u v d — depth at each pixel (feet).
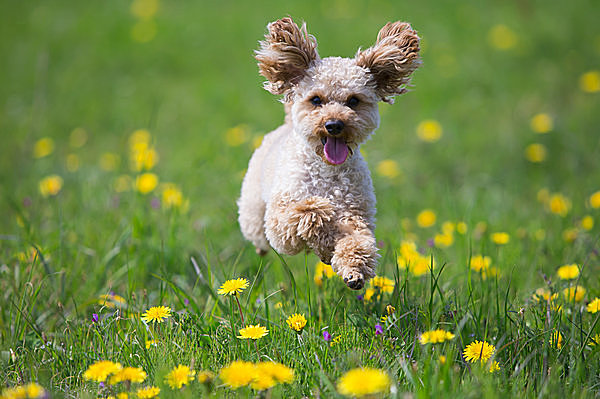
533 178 38.58
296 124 20.66
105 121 51.11
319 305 21.16
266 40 21.13
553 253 26.86
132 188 31.83
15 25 70.85
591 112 47.09
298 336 18.21
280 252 20.57
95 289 24.53
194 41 65.36
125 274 26.09
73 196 34.32
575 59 57.41
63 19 71.92
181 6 73.05
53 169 38.37
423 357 17.46
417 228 31.91
